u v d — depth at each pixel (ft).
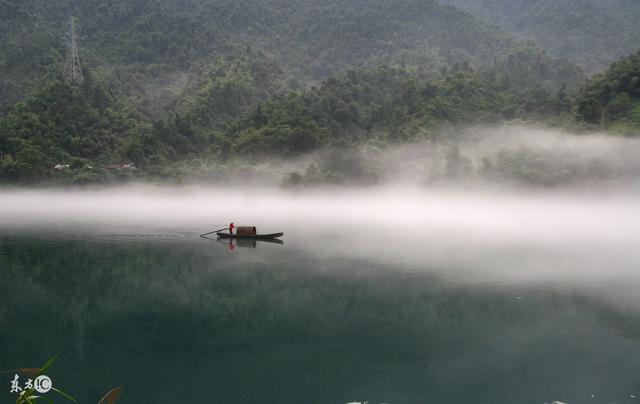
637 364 77.25
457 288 122.72
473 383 71.31
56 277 134.41
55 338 88.94
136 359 79.97
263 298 114.93
